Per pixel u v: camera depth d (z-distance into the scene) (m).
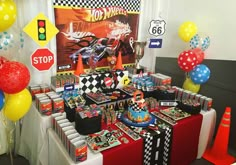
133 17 2.72
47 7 2.06
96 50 2.49
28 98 1.69
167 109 2.24
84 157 1.42
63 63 2.30
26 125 2.13
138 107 1.94
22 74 1.46
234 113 2.46
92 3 2.32
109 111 1.98
